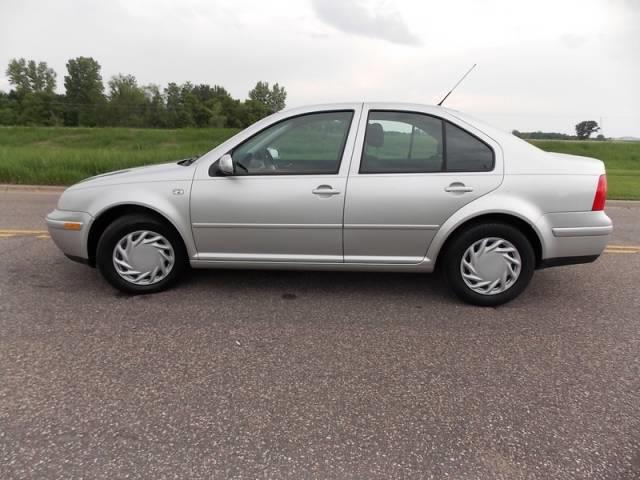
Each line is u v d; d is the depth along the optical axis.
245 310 3.77
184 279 4.43
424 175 3.67
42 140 25.94
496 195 3.64
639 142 28.84
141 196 3.80
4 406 2.48
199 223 3.82
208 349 3.12
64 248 4.04
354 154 3.73
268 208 3.74
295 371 2.88
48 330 3.35
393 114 3.79
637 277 4.73
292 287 4.29
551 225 3.67
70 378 2.75
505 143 3.74
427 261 3.78
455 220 3.66
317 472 2.08
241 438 2.28
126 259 3.94
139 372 2.83
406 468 2.11
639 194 10.21
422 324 3.56
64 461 2.11
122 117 89.62
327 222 3.74
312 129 3.81
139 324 3.47
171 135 27.67
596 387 2.75
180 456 2.16
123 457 2.14
